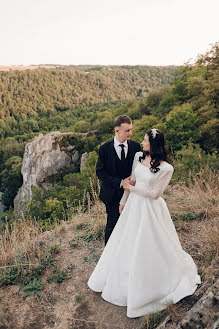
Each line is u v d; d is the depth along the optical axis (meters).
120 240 2.72
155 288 2.51
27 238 3.56
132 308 2.44
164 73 159.50
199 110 21.80
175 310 2.38
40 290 2.88
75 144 42.97
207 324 1.96
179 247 2.75
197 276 2.67
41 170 40.66
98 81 136.00
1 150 70.75
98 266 2.84
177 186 5.34
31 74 116.06
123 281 2.62
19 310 2.64
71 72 132.50
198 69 29.98
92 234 3.83
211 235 3.26
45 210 21.48
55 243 3.69
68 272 3.12
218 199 4.25
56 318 2.56
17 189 53.28
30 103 105.81
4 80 107.69
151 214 2.58
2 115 96.50
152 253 2.53
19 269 3.09
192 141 18.83
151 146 2.52
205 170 5.54
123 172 3.11
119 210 2.99
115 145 3.05
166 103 33.78
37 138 43.62
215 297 2.10
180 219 3.93
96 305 2.67
